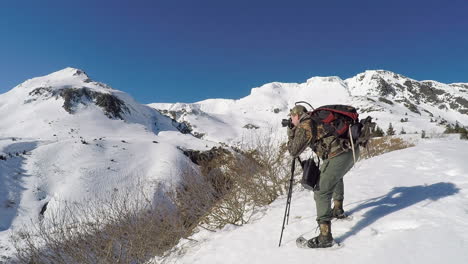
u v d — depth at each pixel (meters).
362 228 3.65
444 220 3.42
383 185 5.36
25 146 38.97
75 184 29.92
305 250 3.36
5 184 29.64
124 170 33.62
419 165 6.43
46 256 4.57
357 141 3.30
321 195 3.38
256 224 4.69
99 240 4.70
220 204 5.64
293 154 3.36
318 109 3.57
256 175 6.35
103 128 85.69
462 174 5.28
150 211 5.30
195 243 4.86
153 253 4.88
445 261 2.62
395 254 2.88
